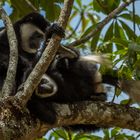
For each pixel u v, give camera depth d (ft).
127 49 24.29
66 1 19.52
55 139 28.66
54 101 24.36
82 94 25.38
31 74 19.48
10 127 19.35
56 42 19.04
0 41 27.40
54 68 25.31
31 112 21.25
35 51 28.66
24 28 29.22
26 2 29.04
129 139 26.96
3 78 25.40
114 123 22.90
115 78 26.91
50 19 29.66
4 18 22.12
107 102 23.32
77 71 25.76
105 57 25.57
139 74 24.18
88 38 26.25
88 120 22.63
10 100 19.94
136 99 26.40
